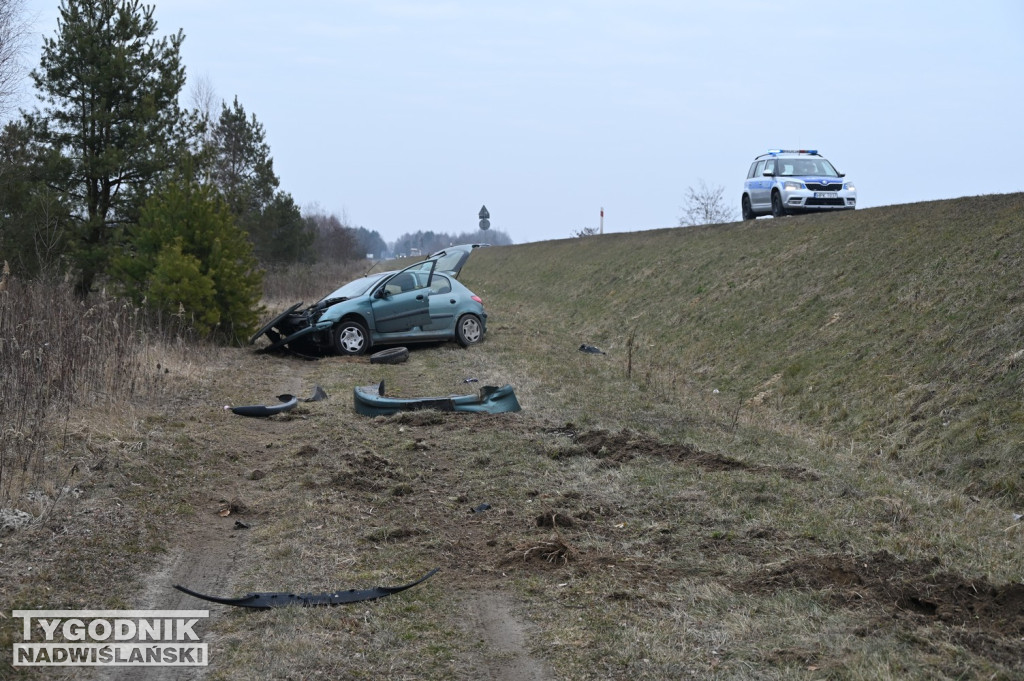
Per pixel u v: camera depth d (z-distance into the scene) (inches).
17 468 285.4
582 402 478.6
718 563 237.9
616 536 260.7
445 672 177.2
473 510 285.6
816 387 514.0
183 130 933.8
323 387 521.0
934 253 595.8
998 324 450.3
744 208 1068.5
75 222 844.0
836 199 951.6
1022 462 339.0
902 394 445.7
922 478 364.2
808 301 657.0
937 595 210.7
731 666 177.6
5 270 439.8
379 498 295.4
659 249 1115.3
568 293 1163.3
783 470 334.6
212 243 691.4
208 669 176.6
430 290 709.9
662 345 749.3
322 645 187.0
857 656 177.9
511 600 214.7
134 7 890.1
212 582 225.0
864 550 242.5
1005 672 171.6
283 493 297.7
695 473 326.3
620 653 183.8
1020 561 239.9
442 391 511.5
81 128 868.6
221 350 667.4
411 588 220.5
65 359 400.2
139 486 293.0
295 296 1279.5
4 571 215.5
